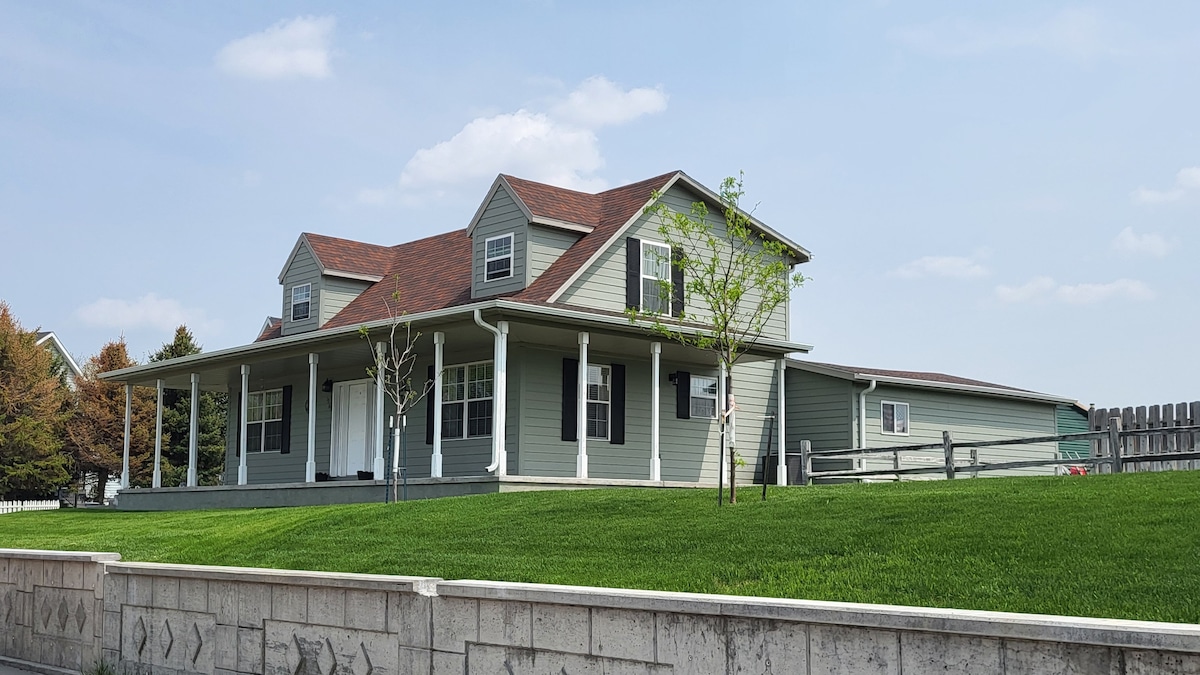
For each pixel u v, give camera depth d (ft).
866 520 39.19
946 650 16.78
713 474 84.99
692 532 41.14
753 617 18.95
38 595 36.24
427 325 71.05
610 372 79.25
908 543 35.17
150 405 149.79
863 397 88.89
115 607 32.76
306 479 86.12
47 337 168.66
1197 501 35.78
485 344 77.05
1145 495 37.88
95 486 154.92
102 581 33.32
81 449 144.77
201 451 150.51
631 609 20.59
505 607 22.68
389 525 51.06
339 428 88.99
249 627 28.27
